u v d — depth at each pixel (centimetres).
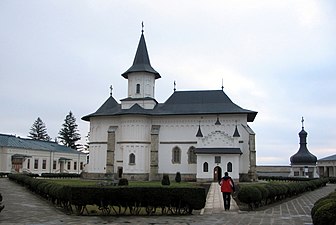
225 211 2369
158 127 6906
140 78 7412
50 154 9669
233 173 6178
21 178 4856
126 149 6769
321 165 11519
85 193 2114
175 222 1858
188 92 7331
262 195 2556
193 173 6675
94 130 7256
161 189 2148
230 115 6781
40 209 2366
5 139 8694
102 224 1777
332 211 1157
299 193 4191
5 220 1884
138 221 1888
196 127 6838
